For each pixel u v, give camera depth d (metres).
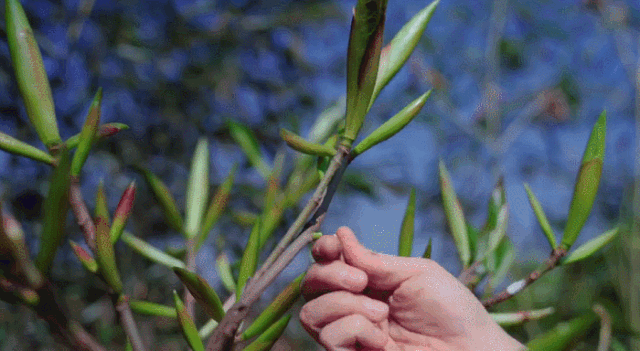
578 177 0.59
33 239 1.78
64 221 0.46
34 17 2.15
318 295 0.60
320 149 0.56
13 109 1.96
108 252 0.50
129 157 2.23
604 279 1.01
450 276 0.64
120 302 0.50
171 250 0.64
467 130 2.10
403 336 0.64
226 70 2.55
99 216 0.50
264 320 0.53
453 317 0.62
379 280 0.63
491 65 2.05
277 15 2.64
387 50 0.58
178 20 2.57
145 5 2.54
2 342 1.59
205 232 0.62
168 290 1.80
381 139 0.56
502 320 0.65
